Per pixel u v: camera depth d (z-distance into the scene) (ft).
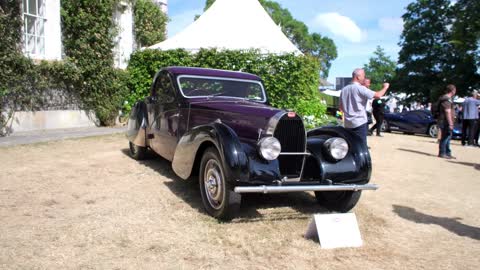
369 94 19.51
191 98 18.43
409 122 57.62
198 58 40.93
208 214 14.57
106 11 39.11
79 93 38.37
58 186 17.65
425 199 18.67
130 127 23.59
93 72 38.55
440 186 21.57
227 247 11.88
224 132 13.62
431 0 126.93
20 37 31.89
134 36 49.80
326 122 42.37
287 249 12.00
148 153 24.14
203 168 14.69
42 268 10.05
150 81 41.88
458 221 15.57
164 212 14.66
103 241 11.87
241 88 19.97
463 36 106.73
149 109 22.24
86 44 37.78
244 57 40.16
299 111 41.01
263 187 12.85
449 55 123.24
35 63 33.22
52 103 35.88
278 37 44.52
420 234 13.97
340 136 15.71
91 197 16.22
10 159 22.72
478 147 42.98
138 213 14.44
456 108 57.31
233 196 13.28
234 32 43.14
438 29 125.39
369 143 40.52
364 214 15.89
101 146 28.45
